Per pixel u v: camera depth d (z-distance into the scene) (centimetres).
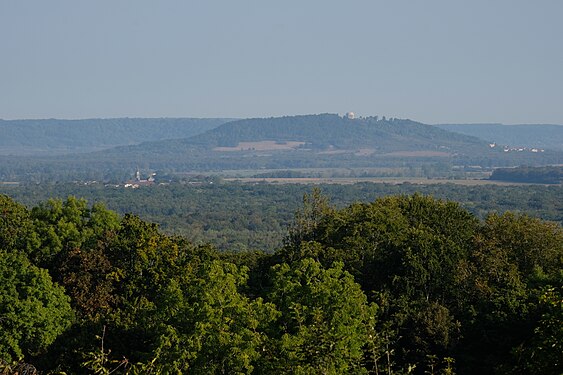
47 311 7831
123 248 9056
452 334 8406
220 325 6675
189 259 9312
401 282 9012
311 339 5553
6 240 9406
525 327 8281
